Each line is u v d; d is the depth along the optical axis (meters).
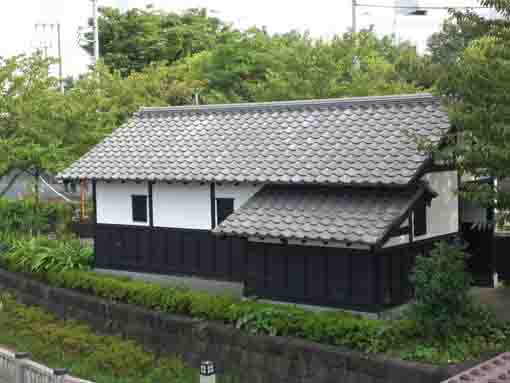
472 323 11.37
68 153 21.27
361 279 12.07
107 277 16.08
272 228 12.60
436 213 13.34
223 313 13.03
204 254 15.36
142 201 16.36
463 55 11.84
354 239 11.45
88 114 21.72
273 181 13.24
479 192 11.32
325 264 12.49
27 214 23.44
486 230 14.90
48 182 36.22
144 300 14.63
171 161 15.30
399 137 12.96
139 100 25.11
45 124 20.67
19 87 20.98
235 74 30.31
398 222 11.66
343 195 12.90
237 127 15.70
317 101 15.19
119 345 14.18
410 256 12.59
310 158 13.51
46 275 17.56
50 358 14.91
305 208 12.88
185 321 13.49
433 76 11.30
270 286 13.23
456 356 10.52
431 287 10.86
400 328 11.09
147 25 42.53
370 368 10.70
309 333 11.74
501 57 11.04
